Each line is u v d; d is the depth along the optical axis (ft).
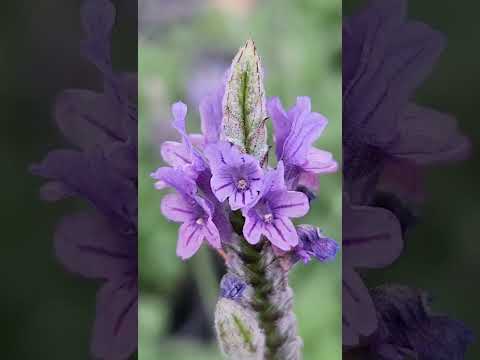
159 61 0.52
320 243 0.40
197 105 0.52
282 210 0.40
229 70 0.39
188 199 0.41
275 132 0.41
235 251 0.40
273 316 0.40
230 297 0.40
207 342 0.52
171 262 0.52
